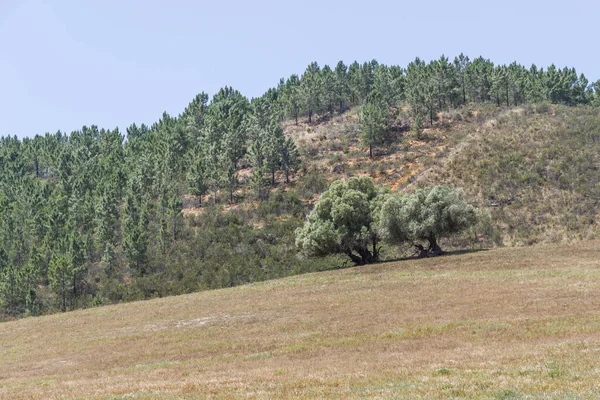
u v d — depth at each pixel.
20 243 102.75
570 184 98.25
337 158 131.12
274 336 37.78
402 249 91.06
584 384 17.48
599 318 31.36
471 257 65.88
